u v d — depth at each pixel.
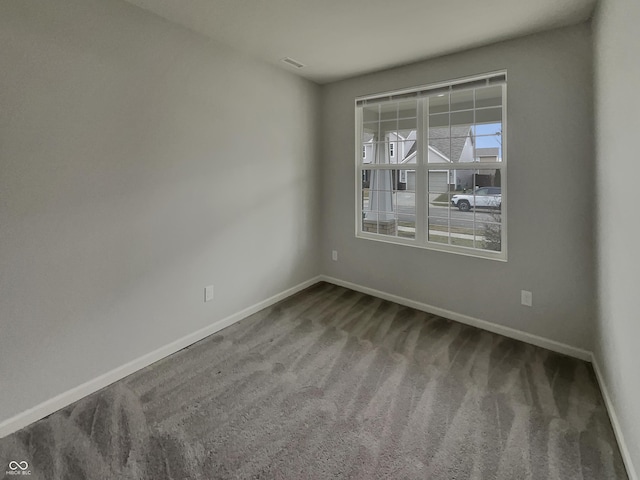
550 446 1.57
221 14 2.14
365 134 3.53
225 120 2.68
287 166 3.36
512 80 2.47
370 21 2.21
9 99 1.58
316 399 1.92
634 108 1.36
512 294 2.62
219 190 2.69
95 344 1.99
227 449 1.57
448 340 2.60
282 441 1.61
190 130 2.43
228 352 2.44
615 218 1.67
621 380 1.57
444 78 2.82
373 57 2.86
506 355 2.38
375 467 1.46
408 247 3.23
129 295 2.14
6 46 1.56
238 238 2.90
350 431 1.68
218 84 2.59
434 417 1.77
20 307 1.68
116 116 1.99
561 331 2.41
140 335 2.22
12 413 1.67
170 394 1.96
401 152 3.27
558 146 2.32
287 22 2.24
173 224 2.37
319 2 2.00
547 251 2.43
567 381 2.07
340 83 3.55
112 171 2.00
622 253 1.56
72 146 1.81
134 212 2.13
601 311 2.01
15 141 1.61
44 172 1.72
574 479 1.40
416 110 3.09
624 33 1.47
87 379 1.96
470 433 1.66
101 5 1.88
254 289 3.11
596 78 2.04
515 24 2.24
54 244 1.78
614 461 1.49
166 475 1.43
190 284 2.53
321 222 3.93
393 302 3.37
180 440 1.62
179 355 2.40
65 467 1.47
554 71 2.30
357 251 3.65
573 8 2.03
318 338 2.64
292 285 3.58
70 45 1.77
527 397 1.92
